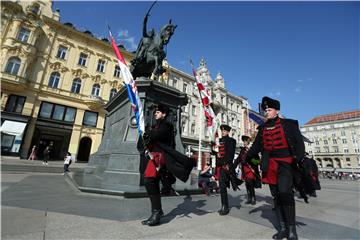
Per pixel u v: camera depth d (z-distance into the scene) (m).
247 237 2.42
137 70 8.26
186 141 30.19
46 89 24.41
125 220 2.77
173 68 32.94
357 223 3.49
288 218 2.39
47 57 24.97
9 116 21.31
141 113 3.28
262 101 3.16
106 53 29.55
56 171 12.29
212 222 2.95
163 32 7.79
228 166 3.64
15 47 22.47
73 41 27.23
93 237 2.12
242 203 4.94
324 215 4.08
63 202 3.69
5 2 22.94
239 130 41.44
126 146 5.63
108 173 5.39
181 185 6.05
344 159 57.00
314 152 63.00
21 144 21.45
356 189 11.38
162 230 2.46
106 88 28.59
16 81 21.62
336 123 60.78
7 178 7.22
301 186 2.72
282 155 2.68
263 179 2.83
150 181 2.72
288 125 2.76
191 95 34.16
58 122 24.33
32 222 2.49
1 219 2.55
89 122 26.77
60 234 2.15
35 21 24.67
